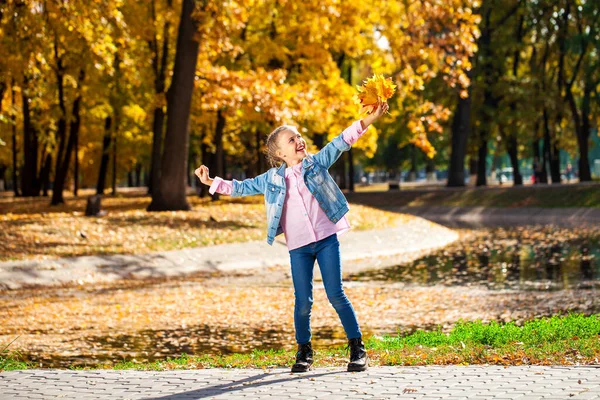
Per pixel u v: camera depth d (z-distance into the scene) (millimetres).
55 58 37656
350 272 22797
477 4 30641
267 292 18281
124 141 59062
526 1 58312
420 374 6621
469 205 52656
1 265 20891
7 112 39438
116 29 28203
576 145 68688
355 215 36406
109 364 10133
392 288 18797
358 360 6977
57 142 58375
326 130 36438
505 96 55781
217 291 18516
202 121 43438
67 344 11953
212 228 28969
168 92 33750
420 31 31047
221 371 7238
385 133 62969
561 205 49000
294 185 7020
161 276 21922
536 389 5801
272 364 7727
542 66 60906
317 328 13227
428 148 31469
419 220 39156
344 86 35156
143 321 14219
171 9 38094
